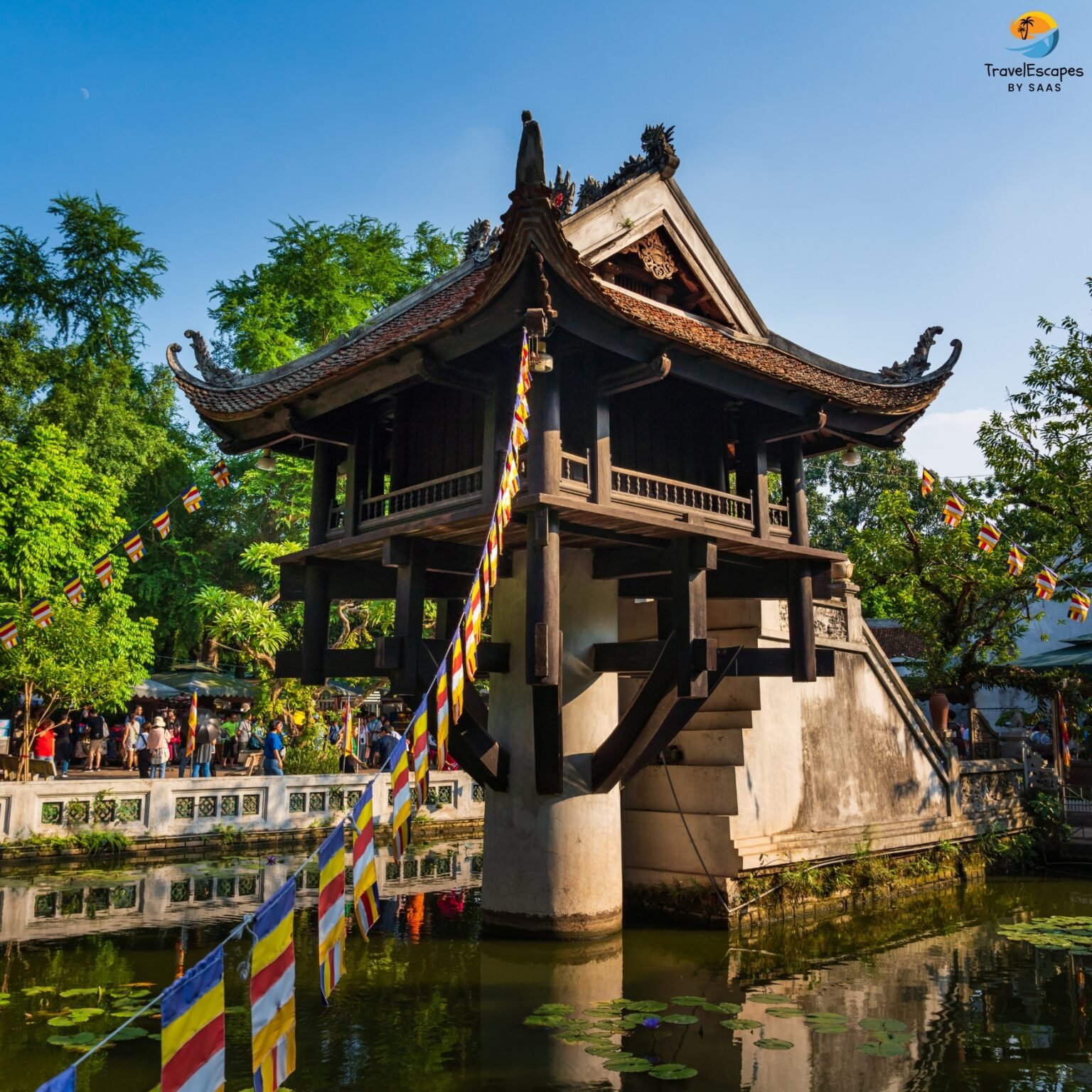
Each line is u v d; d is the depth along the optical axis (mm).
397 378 9438
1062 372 17969
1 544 22062
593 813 10367
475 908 11992
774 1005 8188
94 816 16109
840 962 9750
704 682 9570
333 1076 6344
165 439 30766
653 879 11930
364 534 10398
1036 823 16750
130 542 12484
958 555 18953
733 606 12672
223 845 17219
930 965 9625
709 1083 6367
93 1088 6020
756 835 11781
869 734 14203
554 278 8164
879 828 13781
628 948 10117
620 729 10070
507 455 6605
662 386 11086
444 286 13148
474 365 9266
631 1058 6711
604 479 9273
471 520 9023
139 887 13484
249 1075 6266
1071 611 14312
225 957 9430
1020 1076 6582
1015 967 9570
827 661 11398
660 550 10164
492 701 10883
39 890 13156
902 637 28531
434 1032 7254
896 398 11719
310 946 9914
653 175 10547
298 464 25391
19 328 28375
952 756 15539
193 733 20109
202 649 32531
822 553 11203
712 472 11250
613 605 11086
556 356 9125
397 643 9625
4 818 15312
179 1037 2732
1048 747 22578
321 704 26031
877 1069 6680
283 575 12102
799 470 11586
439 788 20000
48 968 8914
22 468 23078
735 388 10039
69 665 19047
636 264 10766
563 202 11133
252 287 29719
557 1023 7438
